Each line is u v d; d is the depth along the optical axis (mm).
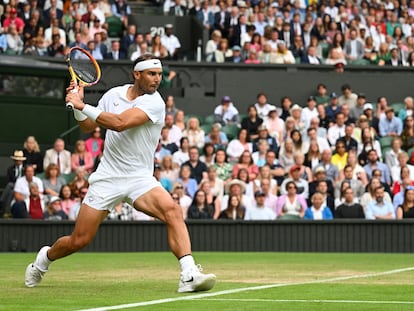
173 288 10016
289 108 26688
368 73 29109
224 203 21203
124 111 9445
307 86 28766
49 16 29000
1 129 24422
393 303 8453
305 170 23016
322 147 24484
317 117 26078
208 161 23328
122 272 12906
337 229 20750
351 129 24969
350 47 30578
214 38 29766
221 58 29531
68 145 25094
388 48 30844
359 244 20750
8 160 24000
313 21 31750
